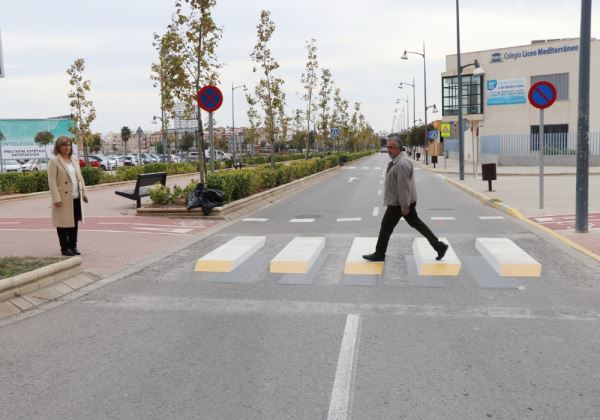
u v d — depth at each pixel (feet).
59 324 18.72
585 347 15.67
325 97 149.38
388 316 18.90
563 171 109.81
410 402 12.40
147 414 12.12
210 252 30.76
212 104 48.65
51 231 39.14
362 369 14.33
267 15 93.97
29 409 12.48
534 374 13.85
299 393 12.98
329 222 43.55
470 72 183.52
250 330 17.72
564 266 25.89
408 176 25.49
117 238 36.37
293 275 25.45
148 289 23.30
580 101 33.50
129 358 15.51
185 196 51.26
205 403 12.59
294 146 328.08
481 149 172.55
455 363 14.62
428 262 25.89
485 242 31.24
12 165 147.64
